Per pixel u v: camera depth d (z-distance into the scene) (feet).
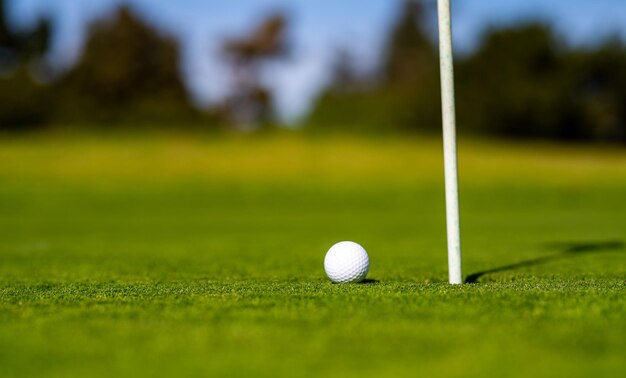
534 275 27.55
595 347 13.55
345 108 218.79
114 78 214.28
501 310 17.22
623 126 198.59
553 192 112.37
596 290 20.76
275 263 35.01
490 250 42.01
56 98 206.08
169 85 220.43
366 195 111.65
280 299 19.44
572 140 198.70
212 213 94.89
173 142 160.35
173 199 107.14
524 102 189.98
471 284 22.89
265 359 12.89
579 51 197.77
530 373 11.86
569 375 11.73
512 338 14.30
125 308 18.35
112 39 217.36
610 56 192.75
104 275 29.78
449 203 23.26
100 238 56.80
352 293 20.31
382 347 13.69
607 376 11.67
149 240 54.34
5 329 15.76
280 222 79.05
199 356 13.17
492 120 194.80
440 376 11.73
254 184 120.88
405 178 126.72
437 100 201.98
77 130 185.57
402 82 262.88
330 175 130.11
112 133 175.22
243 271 30.96
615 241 48.75
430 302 18.45
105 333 15.24
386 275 27.89
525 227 66.33
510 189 114.93
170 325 15.98
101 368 12.52
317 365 12.47
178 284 25.03
